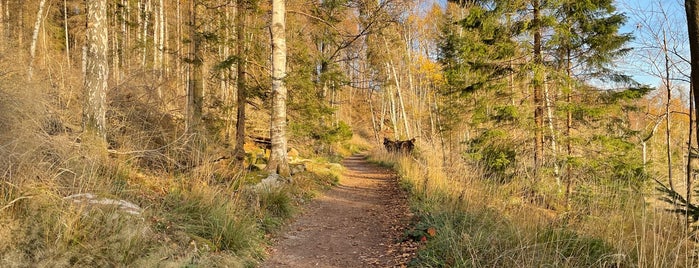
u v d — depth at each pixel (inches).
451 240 177.9
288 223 252.8
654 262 131.9
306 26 539.8
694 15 146.1
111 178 203.9
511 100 410.6
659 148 492.7
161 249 137.6
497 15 392.8
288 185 334.0
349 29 646.5
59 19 952.3
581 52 390.3
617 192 204.5
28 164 152.1
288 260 188.4
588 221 188.5
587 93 381.4
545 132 381.4
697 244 139.9
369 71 956.0
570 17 377.7
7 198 132.4
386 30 747.4
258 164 455.2
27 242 115.8
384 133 1557.6
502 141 393.7
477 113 420.8
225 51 649.0
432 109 1046.4
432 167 441.4
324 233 240.5
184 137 300.8
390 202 347.6
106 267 121.3
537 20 378.6
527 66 380.5
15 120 165.2
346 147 1182.3
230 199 221.6
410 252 191.0
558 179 310.2
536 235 164.4
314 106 449.7
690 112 321.1
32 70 254.2
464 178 304.0
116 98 324.2
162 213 179.3
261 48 462.6
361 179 529.3
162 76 489.4
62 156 178.4
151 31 967.0
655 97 421.4
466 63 438.6
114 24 754.2
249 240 186.5
